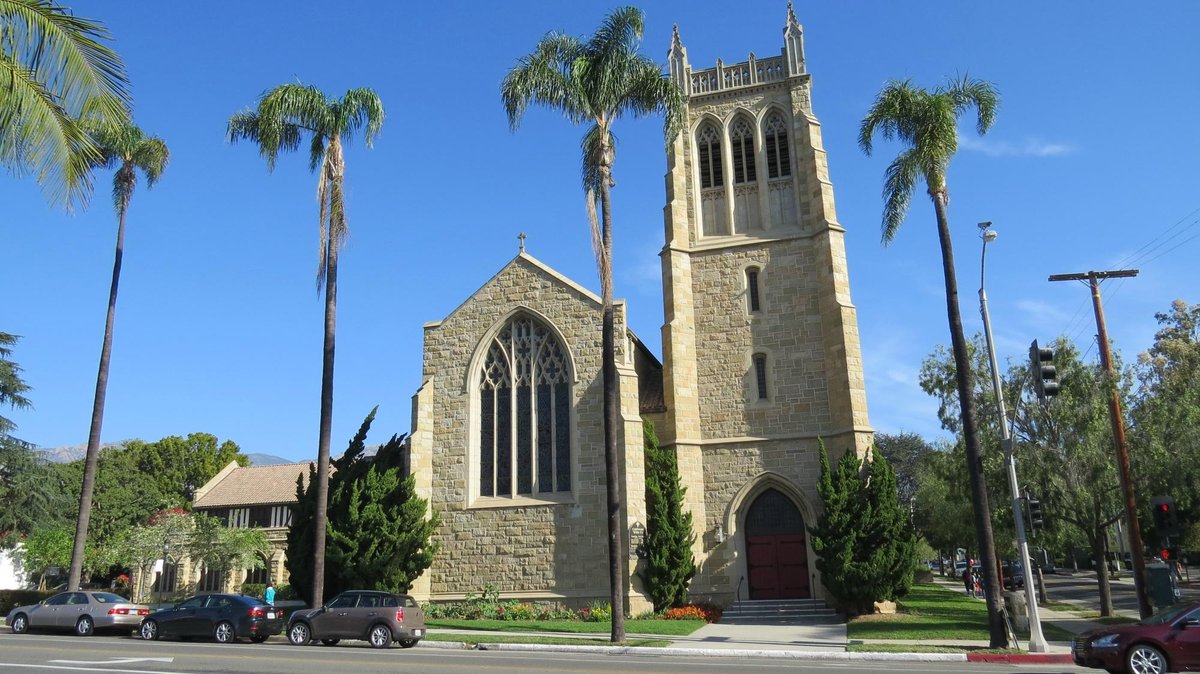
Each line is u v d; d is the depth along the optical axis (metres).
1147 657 18.38
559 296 39.41
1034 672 18.84
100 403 37.19
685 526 35.81
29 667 17.98
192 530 51.56
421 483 37.97
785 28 43.22
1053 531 39.66
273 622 27.70
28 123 12.71
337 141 33.53
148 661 19.36
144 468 93.00
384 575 34.75
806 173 40.94
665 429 38.91
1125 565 96.19
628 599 34.56
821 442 35.56
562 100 30.30
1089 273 33.50
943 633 28.47
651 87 30.27
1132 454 36.09
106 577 65.31
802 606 35.56
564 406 38.53
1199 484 35.16
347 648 25.06
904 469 103.44
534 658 20.67
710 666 19.14
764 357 39.38
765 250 40.44
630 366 38.06
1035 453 37.03
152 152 38.78
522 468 38.44
